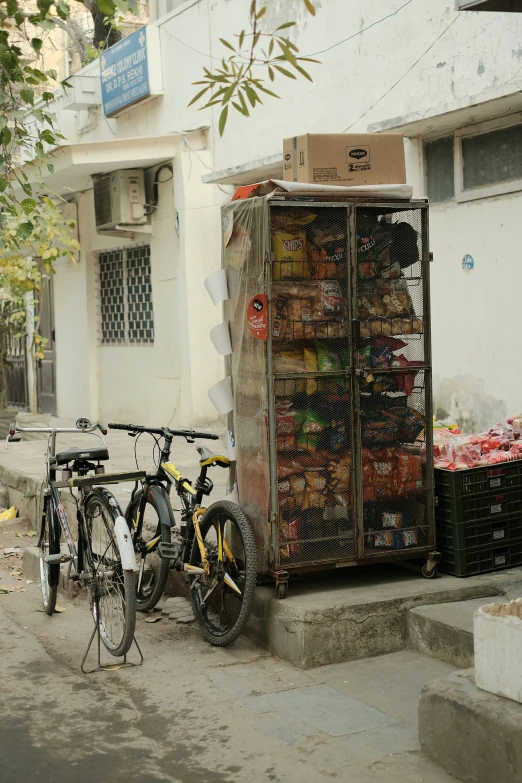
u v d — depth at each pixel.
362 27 8.34
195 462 9.23
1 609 6.02
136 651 4.97
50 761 3.65
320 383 4.88
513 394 7.04
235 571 4.98
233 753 3.68
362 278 4.97
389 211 5.03
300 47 9.32
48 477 5.77
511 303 7.02
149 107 12.53
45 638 5.32
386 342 5.02
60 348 15.93
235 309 5.11
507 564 5.27
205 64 11.08
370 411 4.99
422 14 7.57
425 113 7.14
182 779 3.47
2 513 9.14
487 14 6.89
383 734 3.79
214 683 4.42
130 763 3.62
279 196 4.72
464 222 7.44
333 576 5.20
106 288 14.43
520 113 6.83
